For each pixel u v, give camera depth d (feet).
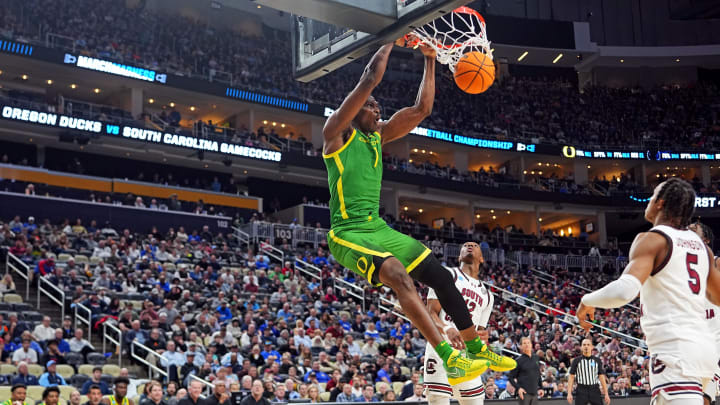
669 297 12.03
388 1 15.84
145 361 49.62
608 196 143.33
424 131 131.23
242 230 100.73
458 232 127.34
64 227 80.69
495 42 153.48
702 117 154.51
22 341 46.96
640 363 66.80
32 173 95.66
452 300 12.76
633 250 12.28
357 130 13.92
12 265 65.72
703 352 11.77
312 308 69.92
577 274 123.95
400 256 12.91
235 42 133.08
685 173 153.07
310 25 18.90
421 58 146.92
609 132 151.02
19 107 95.04
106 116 101.86
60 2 112.57
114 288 63.31
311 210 116.67
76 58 101.60
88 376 45.65
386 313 76.38
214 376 45.73
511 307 92.07
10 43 96.53
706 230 17.90
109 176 111.86
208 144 107.96
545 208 146.10
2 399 39.75
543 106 152.87
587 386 37.52
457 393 20.02
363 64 140.26
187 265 78.28
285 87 125.70
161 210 96.22
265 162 115.55
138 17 121.08
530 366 36.22
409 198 135.64
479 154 145.48
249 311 62.39
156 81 108.99
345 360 56.44
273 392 42.01
